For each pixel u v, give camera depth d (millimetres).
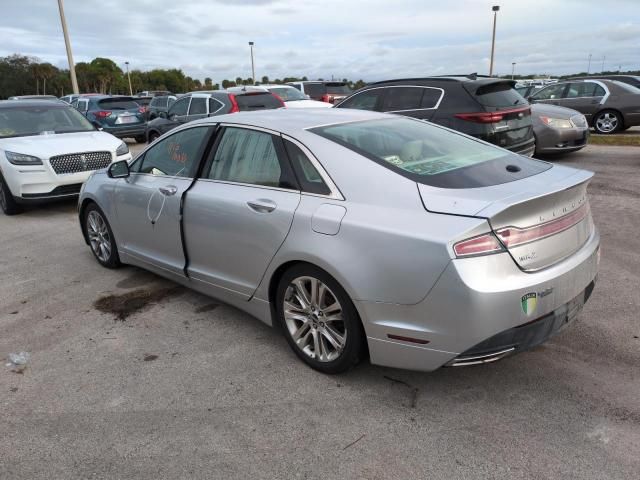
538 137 9523
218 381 3244
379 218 2787
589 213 3184
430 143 3508
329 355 3201
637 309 3912
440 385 3094
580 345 3443
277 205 3254
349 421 2809
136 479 2465
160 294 4664
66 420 2920
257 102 11844
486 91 7270
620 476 2338
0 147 8008
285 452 2600
